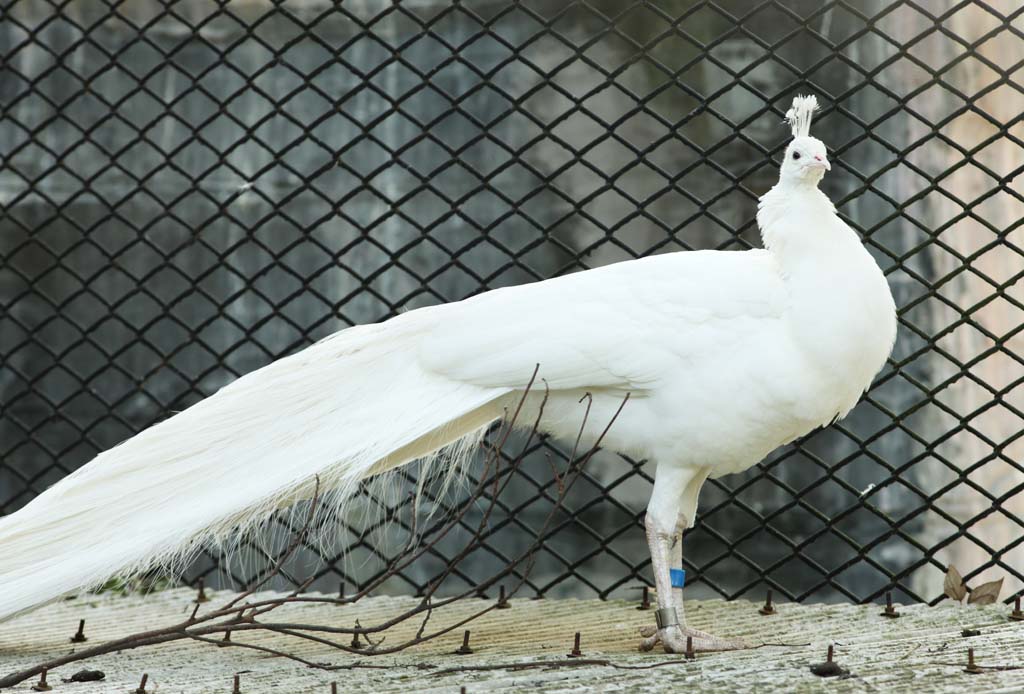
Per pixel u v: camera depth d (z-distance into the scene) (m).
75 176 10.98
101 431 18.36
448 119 17.66
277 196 17.88
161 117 10.73
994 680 5.98
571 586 16.75
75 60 18.45
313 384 7.31
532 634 7.93
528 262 17.64
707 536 16.67
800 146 7.04
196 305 18.30
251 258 18.03
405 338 7.39
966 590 8.88
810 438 16.27
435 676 6.52
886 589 9.33
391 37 17.62
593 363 6.97
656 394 7.00
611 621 8.37
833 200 15.82
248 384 7.41
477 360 7.09
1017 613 7.81
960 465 15.72
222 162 10.60
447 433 7.60
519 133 17.77
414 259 17.70
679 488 7.14
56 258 10.98
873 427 16.06
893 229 15.45
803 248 6.95
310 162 17.80
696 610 8.59
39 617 8.76
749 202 17.34
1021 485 9.31
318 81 17.80
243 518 7.01
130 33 18.33
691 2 17.23
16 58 18.48
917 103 15.38
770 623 8.05
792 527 16.44
